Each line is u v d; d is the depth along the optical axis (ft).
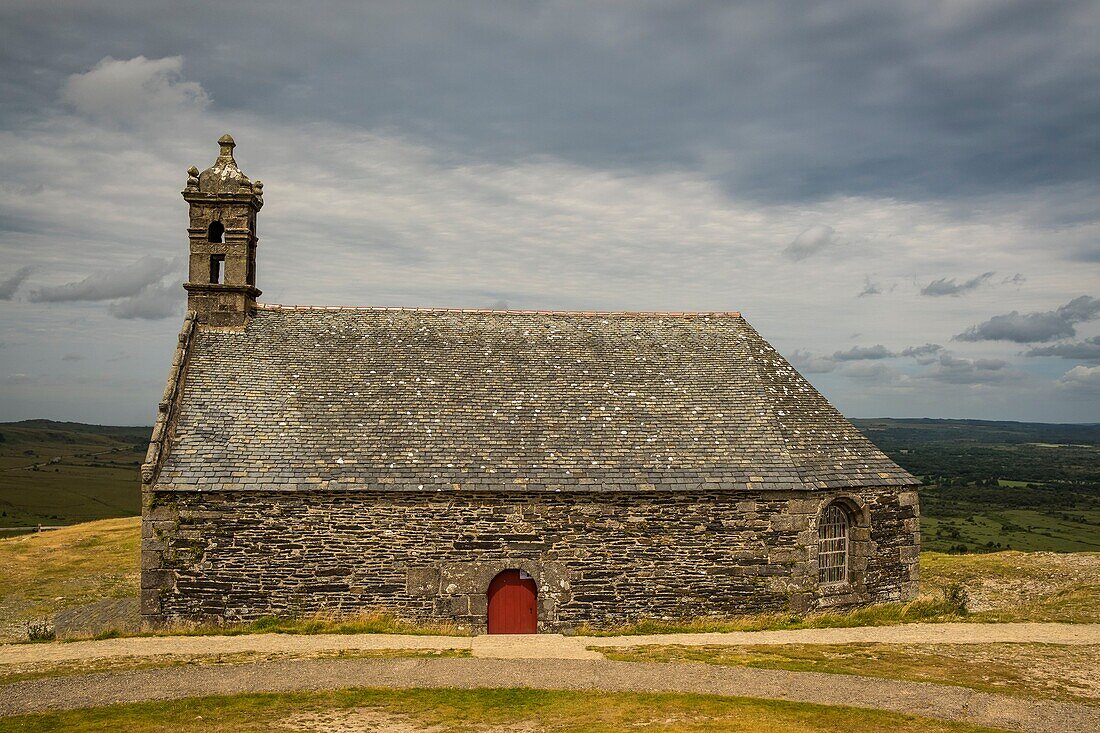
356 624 60.85
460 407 70.59
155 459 62.03
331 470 63.77
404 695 44.42
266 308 79.05
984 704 42.50
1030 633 59.06
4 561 107.96
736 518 65.26
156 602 61.72
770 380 76.79
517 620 63.93
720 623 63.10
